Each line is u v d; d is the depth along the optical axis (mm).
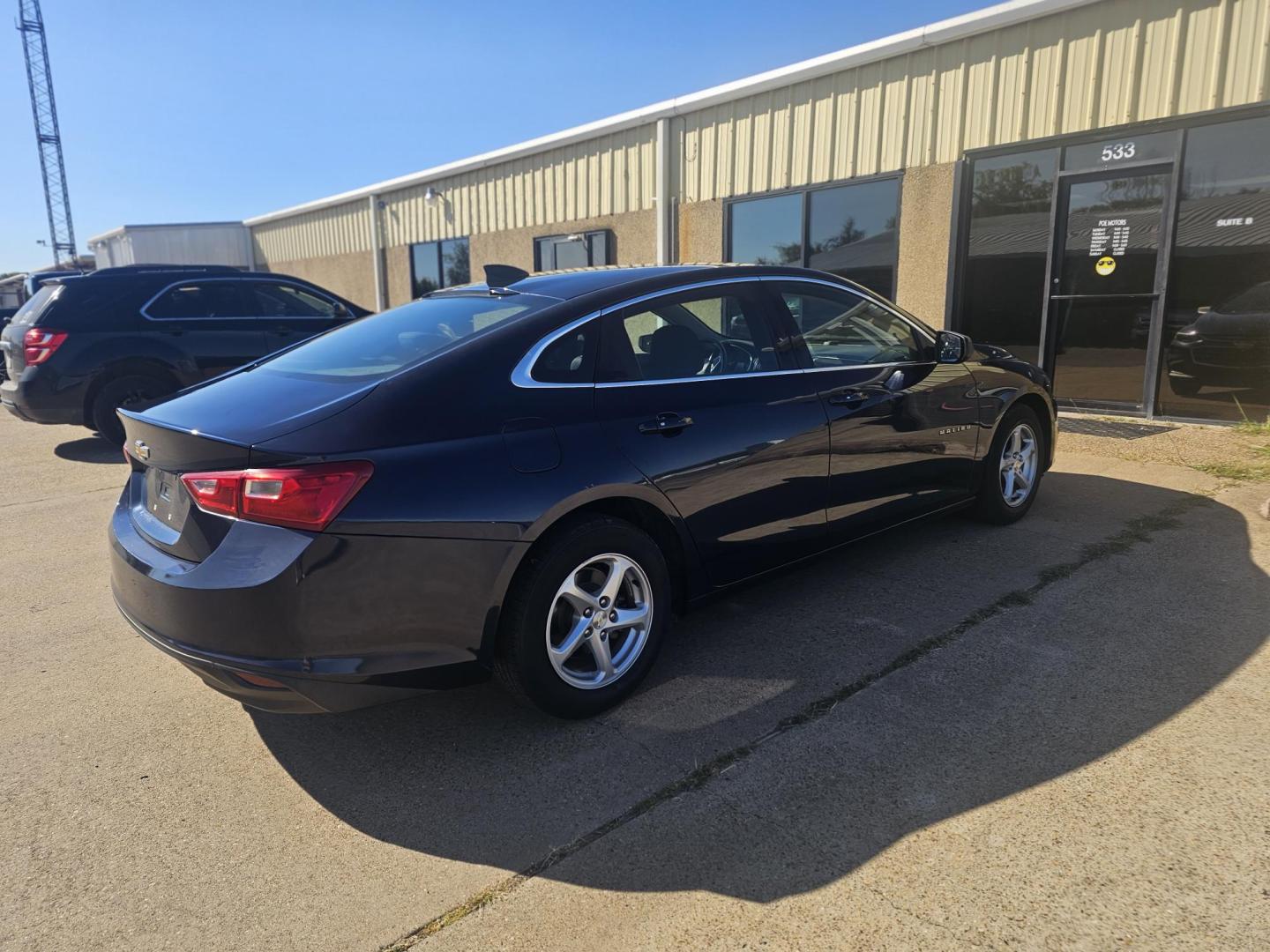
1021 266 7918
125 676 3398
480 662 2621
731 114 10109
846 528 3746
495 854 2281
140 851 2342
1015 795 2410
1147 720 2758
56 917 2098
